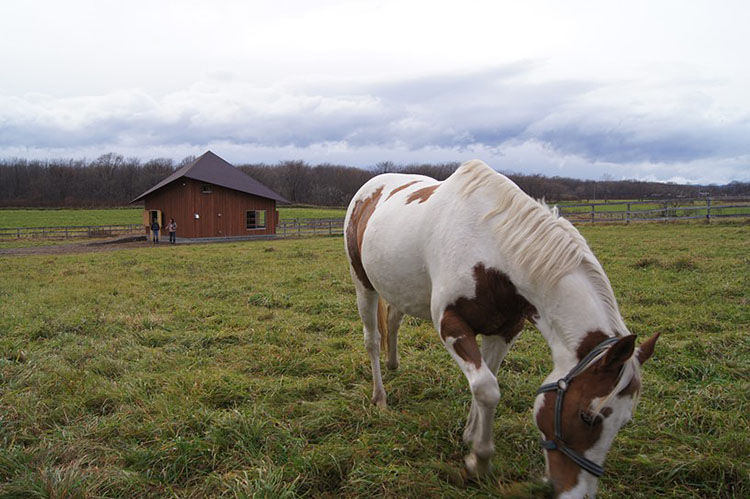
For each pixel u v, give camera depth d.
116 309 6.23
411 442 2.66
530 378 3.60
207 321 5.55
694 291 6.17
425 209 2.67
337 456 2.49
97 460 2.58
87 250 18.80
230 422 2.84
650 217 21.31
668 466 2.36
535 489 2.15
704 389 3.19
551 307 2.04
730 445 2.51
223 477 2.36
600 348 1.82
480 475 2.34
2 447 2.68
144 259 12.95
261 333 4.93
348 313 5.88
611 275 7.53
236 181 25.70
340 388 3.52
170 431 2.79
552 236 2.08
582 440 1.75
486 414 2.22
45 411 3.15
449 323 2.31
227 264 11.12
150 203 26.69
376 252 2.93
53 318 5.69
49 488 2.21
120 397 3.30
